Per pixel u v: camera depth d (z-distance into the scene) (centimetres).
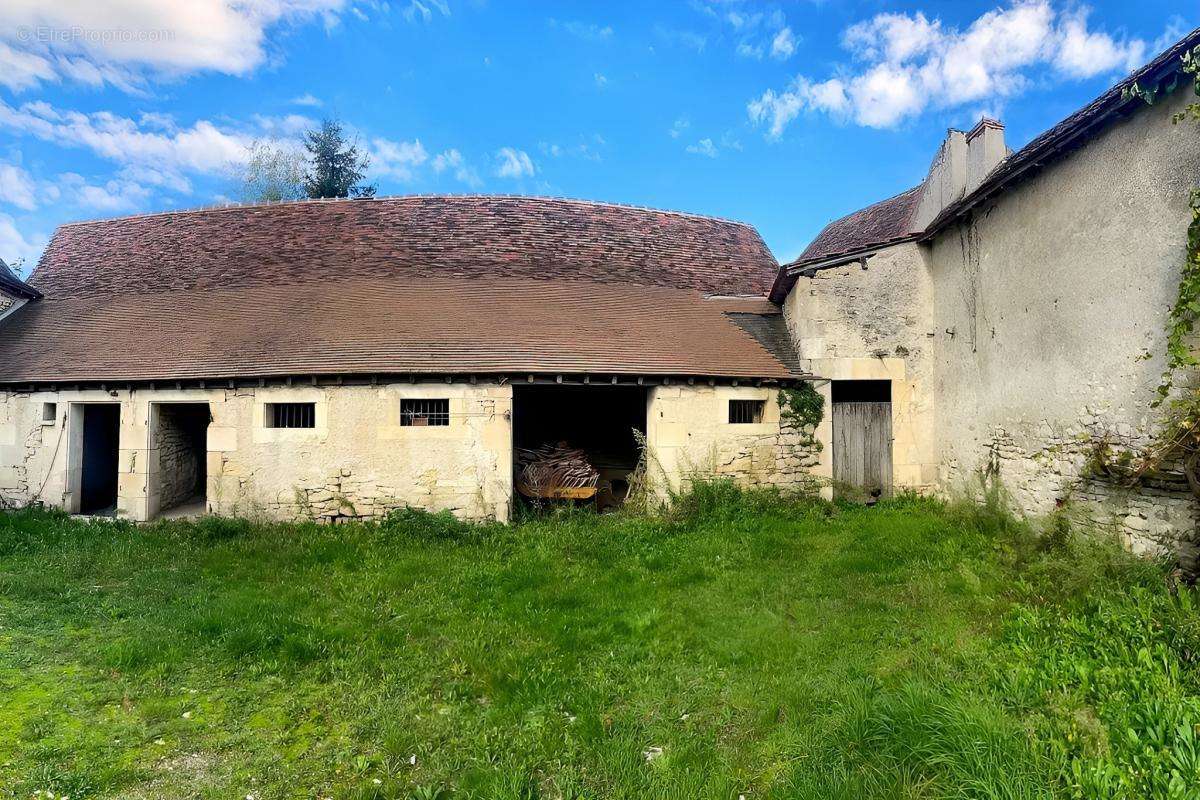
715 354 916
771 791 286
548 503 915
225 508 824
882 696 335
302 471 817
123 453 860
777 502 830
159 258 1183
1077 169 582
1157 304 491
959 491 811
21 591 546
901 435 897
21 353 930
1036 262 645
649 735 334
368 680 398
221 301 1024
